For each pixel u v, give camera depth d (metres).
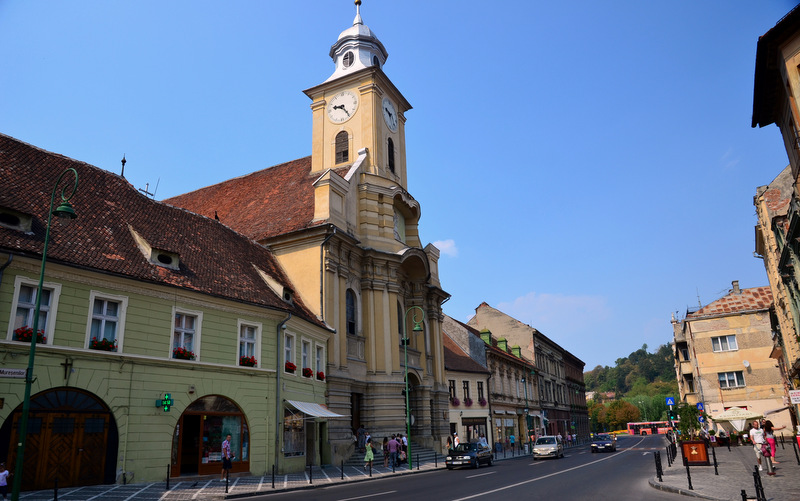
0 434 16.38
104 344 19.27
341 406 33.06
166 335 21.48
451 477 25.09
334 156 43.41
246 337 25.27
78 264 18.75
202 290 23.12
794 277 29.55
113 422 19.23
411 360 41.62
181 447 21.45
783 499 14.09
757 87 19.61
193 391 22.09
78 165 24.81
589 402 164.50
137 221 24.55
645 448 51.47
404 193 43.75
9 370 12.97
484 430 55.47
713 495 15.27
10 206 18.55
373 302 38.78
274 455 25.25
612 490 17.88
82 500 15.63
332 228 34.12
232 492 18.14
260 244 35.75
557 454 39.41
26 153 22.69
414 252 41.91
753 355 49.78
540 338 79.44
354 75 44.19
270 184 44.88
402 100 48.28
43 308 18.08
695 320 52.44
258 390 25.03
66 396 18.16
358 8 48.91
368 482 23.75
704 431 44.31
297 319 28.58
